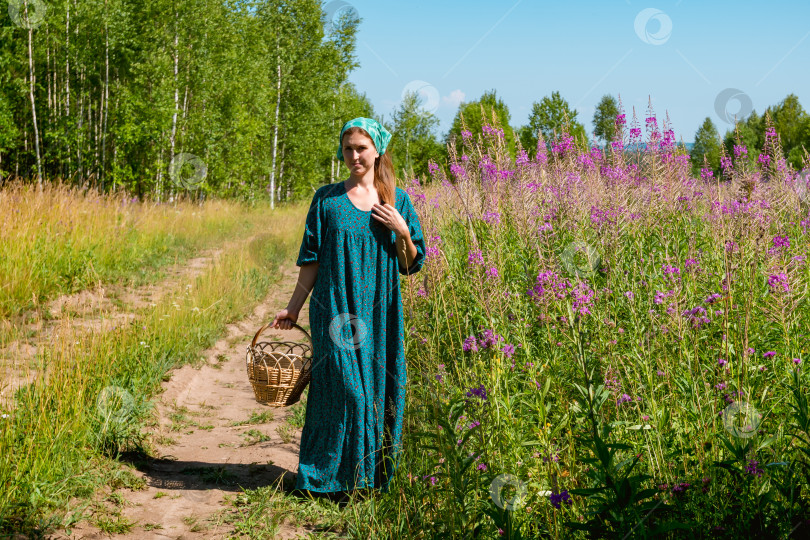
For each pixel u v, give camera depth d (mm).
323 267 3438
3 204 9250
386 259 3449
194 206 19234
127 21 22391
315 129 31625
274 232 16047
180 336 6105
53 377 3893
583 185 5406
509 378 3168
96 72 22844
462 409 2641
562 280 3586
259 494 3398
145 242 11461
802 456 2523
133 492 3396
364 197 3457
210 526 3068
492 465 2658
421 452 3391
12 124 21797
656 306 3490
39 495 3012
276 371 3443
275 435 4398
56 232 8977
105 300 7559
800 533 2135
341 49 30406
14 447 3314
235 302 7945
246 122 25734
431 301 4406
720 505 2307
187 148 23375
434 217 6160
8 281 6898
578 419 2902
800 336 3252
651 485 2482
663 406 2793
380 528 2943
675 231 4754
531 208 5070
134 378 4695
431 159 7602
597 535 2205
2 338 5090
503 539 2379
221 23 24875
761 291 3498
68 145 21766
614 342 3201
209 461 3891
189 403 4961
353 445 3355
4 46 21969
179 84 22781
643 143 5773
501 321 3600
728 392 2770
